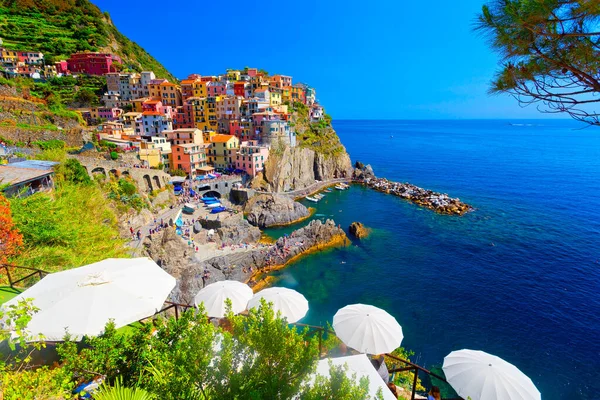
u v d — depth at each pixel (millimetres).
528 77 7730
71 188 35938
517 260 52812
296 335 7281
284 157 92312
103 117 95312
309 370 6797
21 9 126062
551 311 39656
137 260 13734
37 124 57469
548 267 50469
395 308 40344
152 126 92562
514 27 7316
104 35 137750
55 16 132625
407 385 21156
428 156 178125
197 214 62812
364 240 60656
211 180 77562
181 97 115250
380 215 76312
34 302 10539
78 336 9609
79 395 8750
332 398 6273
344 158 116938
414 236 62938
